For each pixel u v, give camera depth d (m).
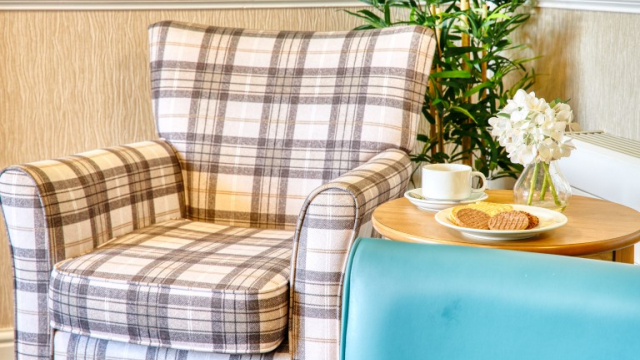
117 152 1.88
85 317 1.53
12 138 2.43
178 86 2.08
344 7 2.56
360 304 0.64
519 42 2.59
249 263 1.56
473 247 0.64
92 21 2.42
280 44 2.09
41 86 2.42
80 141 2.47
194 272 1.51
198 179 2.04
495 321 0.60
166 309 1.47
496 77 2.41
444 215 1.42
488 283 0.61
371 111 1.93
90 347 1.57
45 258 1.62
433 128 2.58
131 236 1.79
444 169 1.62
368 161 1.89
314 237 1.47
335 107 1.97
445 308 0.62
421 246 0.65
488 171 2.56
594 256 1.35
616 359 0.57
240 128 2.04
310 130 1.98
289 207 1.97
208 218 2.03
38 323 1.64
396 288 0.63
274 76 2.05
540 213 1.40
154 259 1.59
